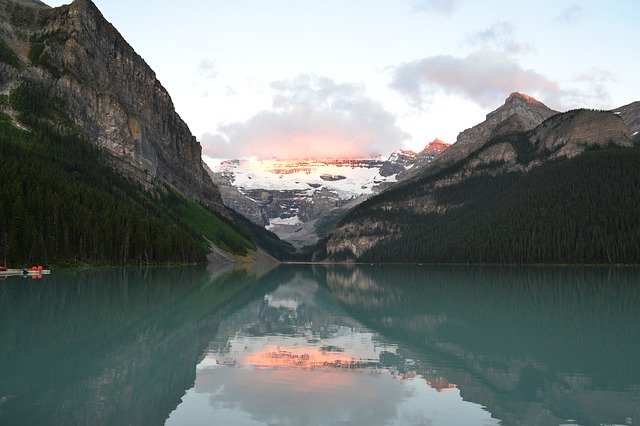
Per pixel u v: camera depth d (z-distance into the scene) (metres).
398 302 70.31
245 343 37.81
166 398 23.95
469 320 51.78
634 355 35.09
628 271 156.12
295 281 121.44
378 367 31.06
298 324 48.22
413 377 28.77
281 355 34.00
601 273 146.25
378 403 23.92
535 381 28.34
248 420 21.28
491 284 105.38
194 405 23.05
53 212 113.88
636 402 24.61
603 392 26.28
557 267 189.75
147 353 32.94
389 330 45.25
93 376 27.03
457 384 27.52
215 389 25.66
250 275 136.50
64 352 32.28
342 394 25.23
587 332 44.38
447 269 198.62
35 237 106.06
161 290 74.94
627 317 53.81
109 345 34.81
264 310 58.59
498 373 30.00
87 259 122.38
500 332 44.28
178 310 54.38
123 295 65.44
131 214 143.38
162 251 145.75
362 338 41.03
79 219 121.12
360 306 65.00
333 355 34.28
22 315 45.97
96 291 68.50
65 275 96.19
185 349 34.78
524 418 22.31
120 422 20.61
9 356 30.75
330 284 112.50
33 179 119.06
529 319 52.44
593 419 22.27
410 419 21.92
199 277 108.19
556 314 56.44
